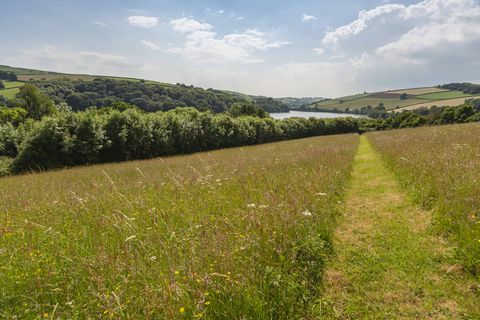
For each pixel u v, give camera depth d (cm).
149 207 577
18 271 366
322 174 829
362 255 460
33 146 2620
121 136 3086
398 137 2083
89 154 2867
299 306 336
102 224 485
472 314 317
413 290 366
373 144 2178
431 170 755
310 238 447
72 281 333
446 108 5647
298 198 566
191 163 1662
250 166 1093
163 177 984
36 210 648
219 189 707
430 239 494
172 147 3719
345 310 341
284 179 774
